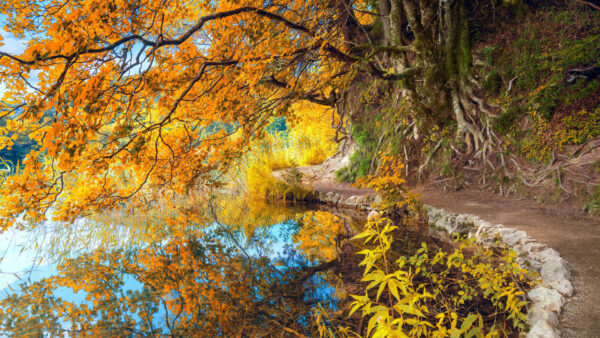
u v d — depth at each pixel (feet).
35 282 14.29
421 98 33.14
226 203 34.09
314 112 55.31
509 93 28.14
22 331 10.19
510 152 26.76
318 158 56.08
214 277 14.84
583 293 10.17
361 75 41.32
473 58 31.17
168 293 13.17
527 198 23.90
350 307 11.13
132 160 16.42
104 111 13.39
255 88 20.11
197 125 19.85
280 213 29.58
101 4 11.92
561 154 23.63
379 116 38.81
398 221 23.99
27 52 10.42
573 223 18.24
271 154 48.78
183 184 20.08
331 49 23.24
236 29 18.47
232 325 10.48
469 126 29.89
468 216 20.92
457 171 29.35
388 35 35.81
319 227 24.09
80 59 12.49
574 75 24.94
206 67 18.58
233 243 20.47
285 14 23.70
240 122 20.16
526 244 15.20
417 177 32.27
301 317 10.77
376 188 25.55
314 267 15.60
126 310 11.66
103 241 20.72
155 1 14.56
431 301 10.78
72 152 12.26
